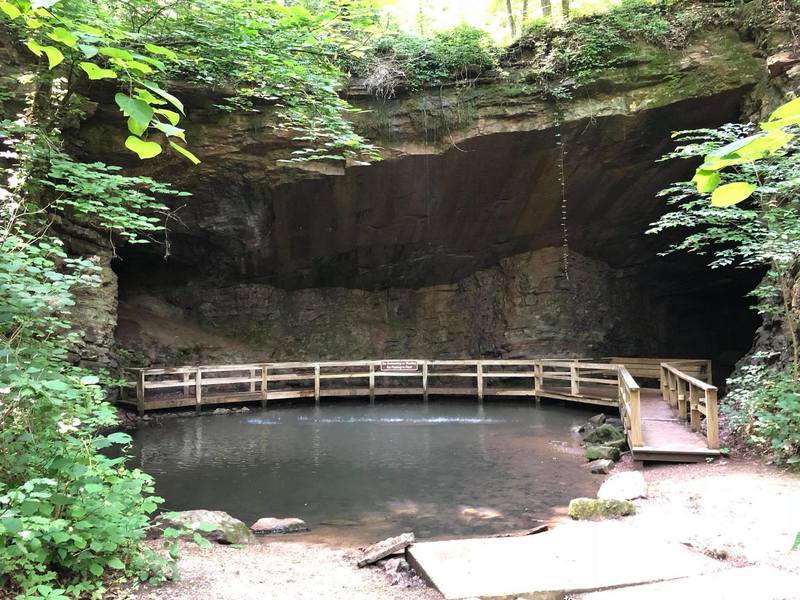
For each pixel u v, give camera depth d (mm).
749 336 20375
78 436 4199
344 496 7164
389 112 13680
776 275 8023
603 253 17484
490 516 6258
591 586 3582
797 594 3391
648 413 10336
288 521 5969
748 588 3492
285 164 13625
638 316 18578
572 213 16016
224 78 11188
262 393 14914
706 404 7594
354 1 6633
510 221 16312
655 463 7699
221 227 14734
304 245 16109
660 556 4082
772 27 11508
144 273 16344
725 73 12391
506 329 17484
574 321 17250
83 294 11586
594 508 5277
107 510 3695
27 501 3348
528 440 10305
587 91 13188
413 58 13492
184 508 6789
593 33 12977
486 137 13727
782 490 5777
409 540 4578
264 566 4379
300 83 8219
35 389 3596
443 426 11906
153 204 6289
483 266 18031
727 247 16172
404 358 17969
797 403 6848
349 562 4543
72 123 10992
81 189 5629
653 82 12883
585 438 9906
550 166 14531
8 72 8883
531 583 3652
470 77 13688
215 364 16094
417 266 17766
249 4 7398
